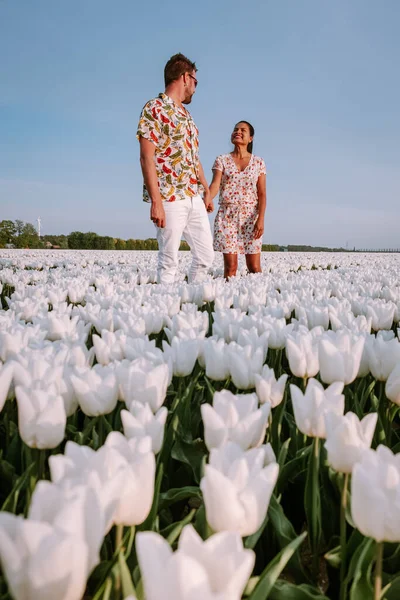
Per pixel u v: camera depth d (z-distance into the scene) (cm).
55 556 65
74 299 459
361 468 89
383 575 118
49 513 76
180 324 260
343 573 119
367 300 409
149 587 63
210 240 640
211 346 191
